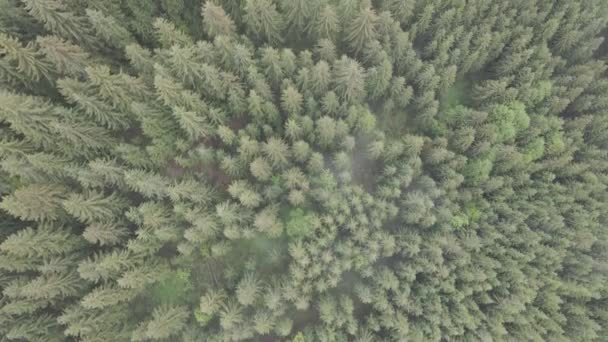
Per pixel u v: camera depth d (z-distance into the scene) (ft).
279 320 109.60
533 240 112.06
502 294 113.50
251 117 112.78
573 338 116.98
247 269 114.62
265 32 110.73
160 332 99.45
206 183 110.11
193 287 116.47
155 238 104.27
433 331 107.76
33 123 90.12
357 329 111.55
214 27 102.58
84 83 94.79
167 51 95.66
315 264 104.94
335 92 110.42
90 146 99.35
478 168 113.60
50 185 95.14
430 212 112.16
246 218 105.81
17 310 89.92
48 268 91.81
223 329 106.11
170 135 107.34
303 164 113.50
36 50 94.07
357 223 106.22
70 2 95.86
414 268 110.22
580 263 116.57
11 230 97.81
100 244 100.17
